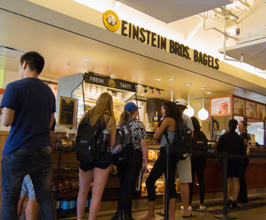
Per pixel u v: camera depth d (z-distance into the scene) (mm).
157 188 4781
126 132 3410
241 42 5922
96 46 5293
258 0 5750
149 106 9938
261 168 7508
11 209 1910
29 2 3717
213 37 7031
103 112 2822
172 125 3559
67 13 4098
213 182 5852
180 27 6230
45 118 2111
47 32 4719
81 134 2770
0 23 4398
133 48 5332
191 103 11133
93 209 2693
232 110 8117
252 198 6492
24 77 2188
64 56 5949
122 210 3365
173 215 3406
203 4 4199
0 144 3365
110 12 4625
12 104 1946
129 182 3375
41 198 2061
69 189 3670
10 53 5773
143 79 7582
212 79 7293
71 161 3904
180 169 3941
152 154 4949
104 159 2746
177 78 7355
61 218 3539
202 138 4723
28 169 1979
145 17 5559
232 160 5082
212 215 4188
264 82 8156
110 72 7035
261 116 9367
